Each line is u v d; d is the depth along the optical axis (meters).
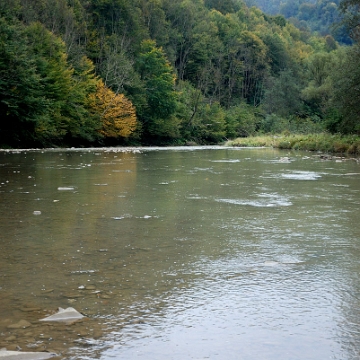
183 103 66.31
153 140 58.62
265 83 94.12
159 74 59.56
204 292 2.97
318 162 16.83
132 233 4.73
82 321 2.51
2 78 31.06
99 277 3.28
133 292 2.97
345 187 8.81
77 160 17.59
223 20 108.25
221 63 91.31
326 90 66.38
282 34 128.00
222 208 6.34
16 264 3.60
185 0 100.75
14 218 5.52
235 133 71.69
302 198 7.33
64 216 5.68
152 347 2.20
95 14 64.75
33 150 28.95
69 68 44.09
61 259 3.74
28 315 2.60
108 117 46.47
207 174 11.55
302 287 3.05
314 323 2.47
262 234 4.70
